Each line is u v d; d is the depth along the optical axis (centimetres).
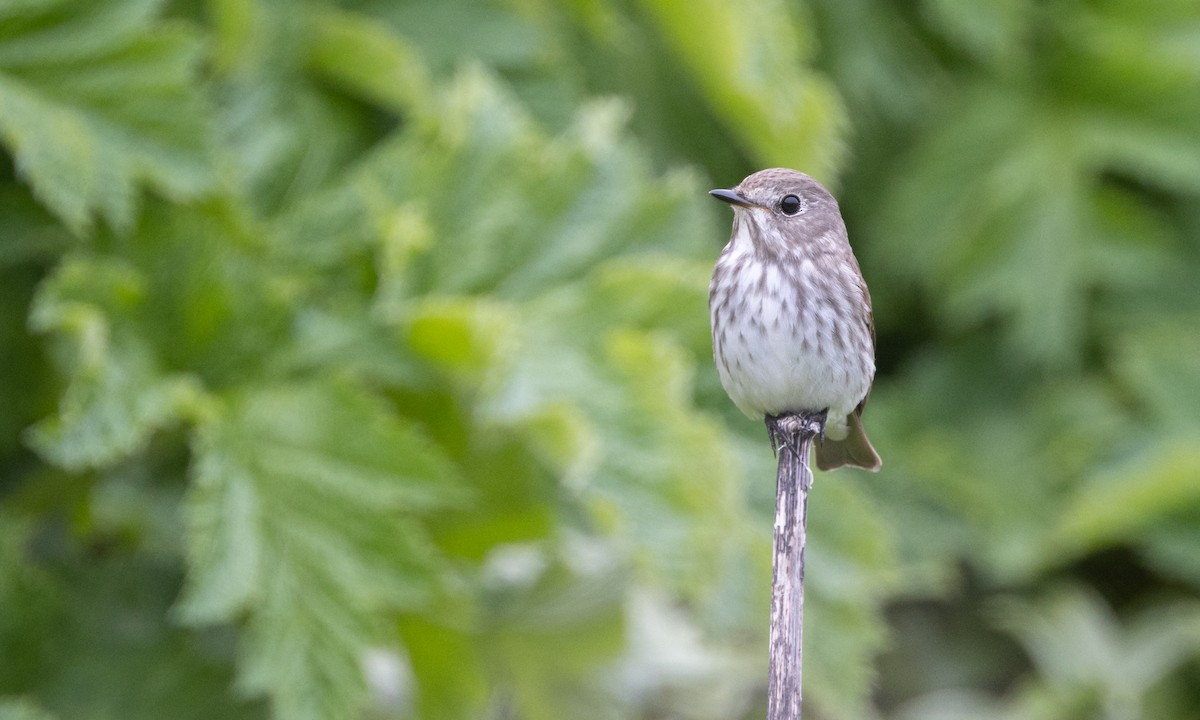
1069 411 1547
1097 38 1526
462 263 1023
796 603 638
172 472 1005
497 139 1046
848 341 825
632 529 924
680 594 946
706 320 1017
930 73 1564
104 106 929
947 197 1540
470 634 973
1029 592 1560
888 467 1505
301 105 1116
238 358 945
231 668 952
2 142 967
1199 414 1512
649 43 1338
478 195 1036
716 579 956
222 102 1087
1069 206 1522
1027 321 1520
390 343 945
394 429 888
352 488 879
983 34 1479
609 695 1066
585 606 1041
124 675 938
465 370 941
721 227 1427
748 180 853
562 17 1263
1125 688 1370
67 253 962
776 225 834
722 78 1145
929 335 1631
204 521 859
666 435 945
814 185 854
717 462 948
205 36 1047
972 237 1536
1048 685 1389
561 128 1186
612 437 944
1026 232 1530
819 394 825
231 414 895
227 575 852
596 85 1323
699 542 934
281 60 1103
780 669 632
